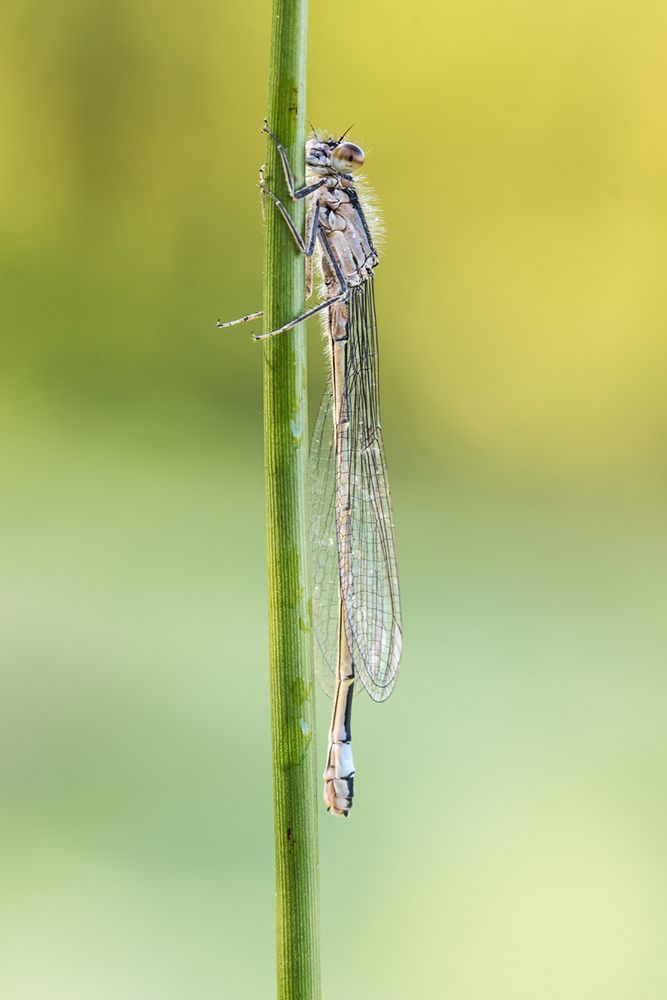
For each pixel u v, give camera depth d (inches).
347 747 7.7
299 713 6.9
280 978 6.9
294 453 6.9
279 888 6.9
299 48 6.9
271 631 6.9
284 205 6.9
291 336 6.9
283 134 6.9
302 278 6.9
